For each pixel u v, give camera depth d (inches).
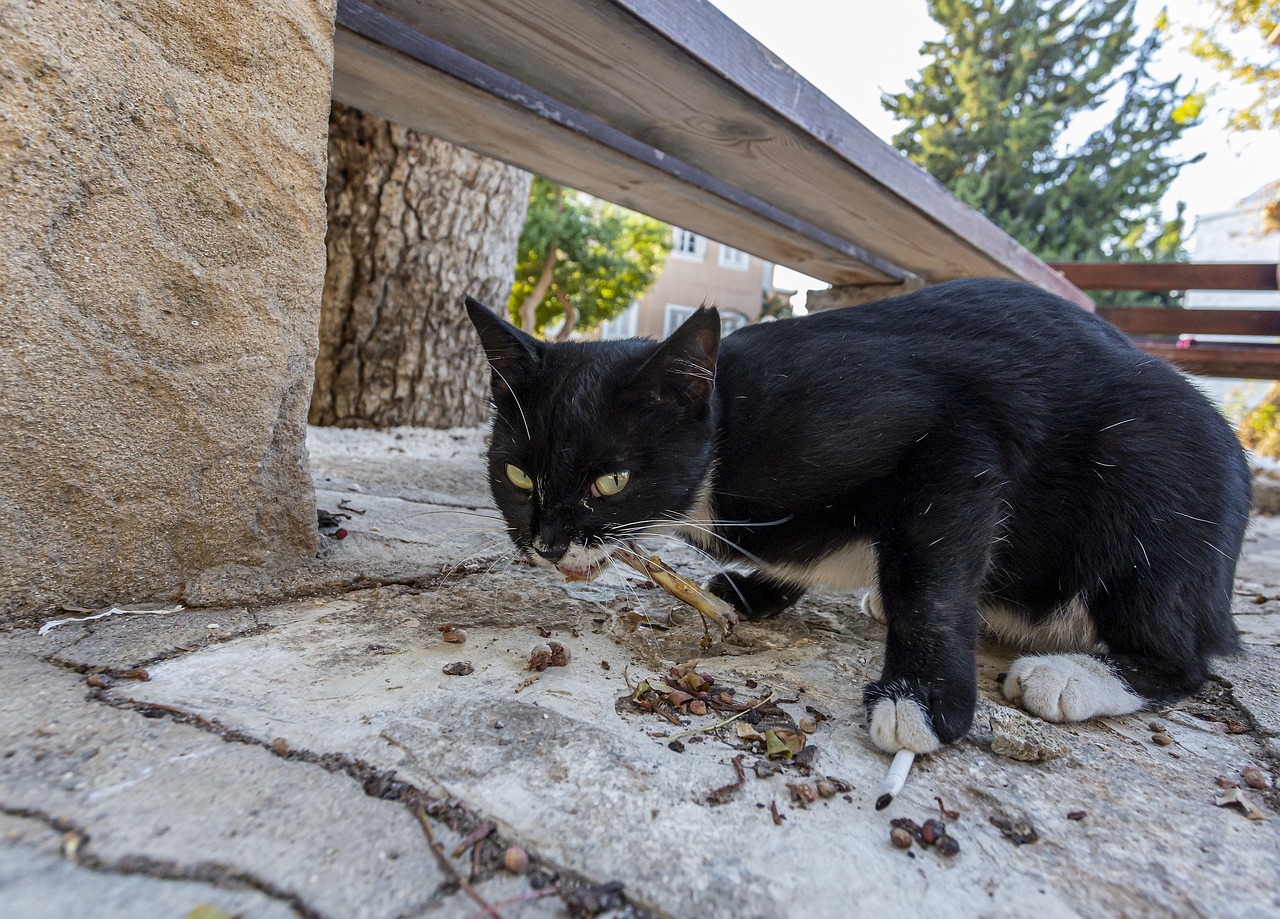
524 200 54.0
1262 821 12.9
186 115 16.0
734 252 189.6
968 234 36.2
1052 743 14.8
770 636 20.4
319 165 18.3
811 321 20.2
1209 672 19.0
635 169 29.4
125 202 15.5
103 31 14.7
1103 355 19.5
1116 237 149.8
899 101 165.9
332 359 48.0
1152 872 11.4
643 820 11.5
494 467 20.1
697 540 21.3
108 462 16.2
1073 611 19.6
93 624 16.1
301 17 17.4
